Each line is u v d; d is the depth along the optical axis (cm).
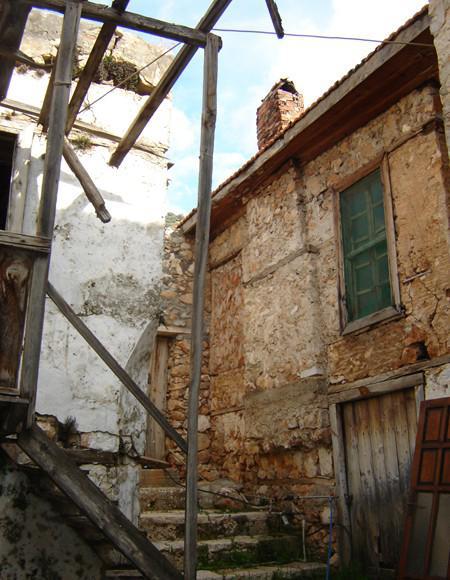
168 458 836
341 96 620
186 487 360
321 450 639
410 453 539
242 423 799
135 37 611
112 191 566
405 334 557
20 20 395
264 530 661
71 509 423
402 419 554
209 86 412
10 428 337
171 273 920
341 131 680
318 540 617
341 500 601
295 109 873
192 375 375
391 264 585
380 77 591
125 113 592
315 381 648
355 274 646
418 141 578
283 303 726
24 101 536
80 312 522
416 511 471
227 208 884
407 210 577
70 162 471
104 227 552
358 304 635
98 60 447
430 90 575
